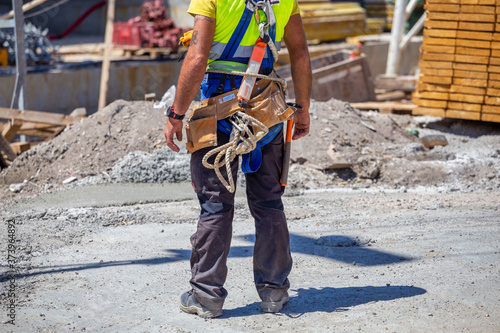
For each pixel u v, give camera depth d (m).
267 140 5.51
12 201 10.85
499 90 15.98
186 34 5.55
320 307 5.97
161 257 7.67
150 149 12.73
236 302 6.18
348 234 8.66
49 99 24.11
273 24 5.42
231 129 5.42
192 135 5.42
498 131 16.50
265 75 5.48
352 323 5.56
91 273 7.01
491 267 7.07
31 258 7.52
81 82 25.09
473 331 5.36
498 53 15.77
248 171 5.48
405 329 5.41
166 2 35.00
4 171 12.79
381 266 7.26
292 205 10.45
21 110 16.31
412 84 20.80
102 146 12.89
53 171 12.46
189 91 5.24
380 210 10.12
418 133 15.91
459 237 8.34
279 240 5.66
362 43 35.44
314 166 12.77
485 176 12.58
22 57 17.56
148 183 11.70
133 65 27.05
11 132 15.58
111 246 8.12
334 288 6.53
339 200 10.88
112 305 6.08
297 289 6.52
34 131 16.42
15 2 16.98
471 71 16.22
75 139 13.21
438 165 12.93
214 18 5.21
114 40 31.45
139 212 9.72
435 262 7.31
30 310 5.88
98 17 40.12
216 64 5.41
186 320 5.70
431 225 9.05
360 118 15.28
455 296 6.18
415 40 34.62
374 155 13.51
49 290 6.44
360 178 12.77
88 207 10.09
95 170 12.34
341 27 38.03
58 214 9.62
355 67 20.64
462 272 6.92
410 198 11.03
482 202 10.59
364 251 7.89
